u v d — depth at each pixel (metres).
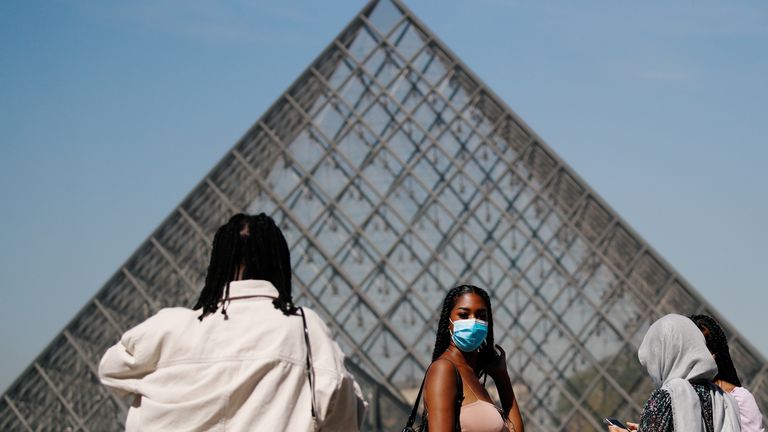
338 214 75.50
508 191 76.50
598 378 68.56
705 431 11.17
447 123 79.75
